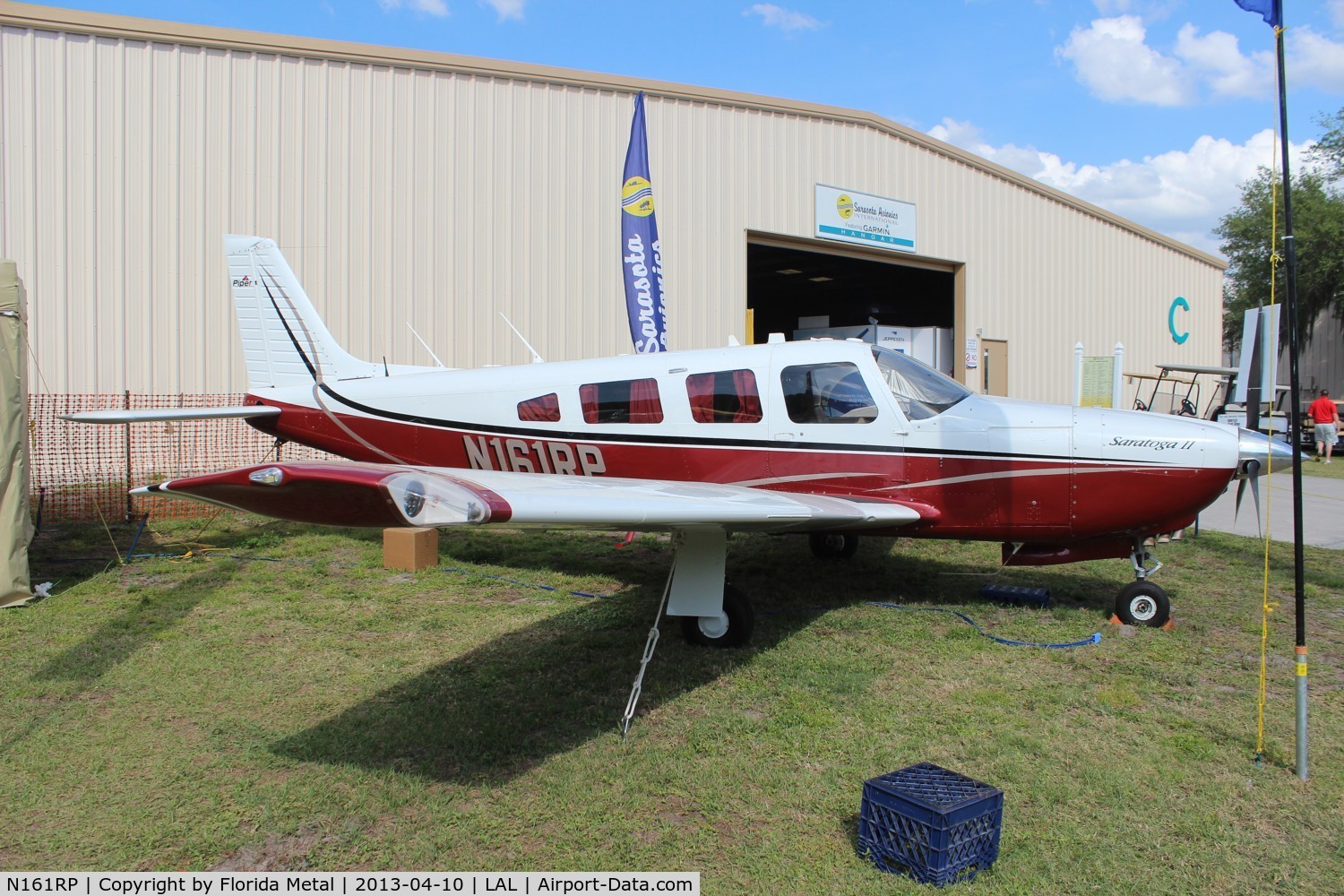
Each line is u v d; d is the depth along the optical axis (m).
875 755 3.27
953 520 5.10
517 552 7.08
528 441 5.96
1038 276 17.00
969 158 15.64
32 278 9.00
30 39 8.93
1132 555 5.09
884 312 23.61
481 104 10.88
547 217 11.32
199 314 9.64
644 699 3.88
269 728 3.54
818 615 5.23
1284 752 3.29
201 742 3.43
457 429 6.18
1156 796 2.96
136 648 4.55
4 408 5.22
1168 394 19.25
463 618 5.13
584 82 11.46
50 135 9.03
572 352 11.55
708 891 2.45
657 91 12.02
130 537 7.46
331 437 6.63
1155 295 19.50
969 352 15.88
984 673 4.19
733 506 3.69
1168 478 4.76
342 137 10.18
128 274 9.34
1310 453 18.59
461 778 3.13
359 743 3.41
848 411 5.22
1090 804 2.91
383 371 6.97
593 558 6.85
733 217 12.76
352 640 4.72
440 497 2.49
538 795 3.00
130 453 9.17
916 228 14.94
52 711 3.73
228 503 2.63
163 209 9.46
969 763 3.21
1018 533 5.06
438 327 10.72
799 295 22.77
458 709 3.75
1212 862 2.56
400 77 10.43
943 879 2.43
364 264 10.31
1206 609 5.38
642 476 5.67
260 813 2.88
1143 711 3.71
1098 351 18.28
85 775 3.15
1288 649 4.58
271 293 7.14
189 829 2.79
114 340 9.30
